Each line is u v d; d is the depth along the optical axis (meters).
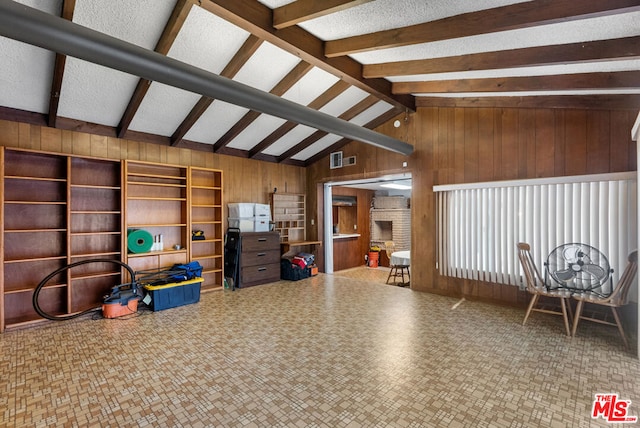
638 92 3.33
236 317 3.93
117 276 4.55
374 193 9.52
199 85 2.64
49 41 1.95
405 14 2.62
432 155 5.06
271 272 5.89
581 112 3.73
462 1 2.34
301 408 2.11
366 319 3.85
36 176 3.95
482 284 4.58
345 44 3.21
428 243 5.12
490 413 2.04
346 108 5.21
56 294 4.08
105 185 4.49
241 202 6.09
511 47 2.88
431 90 4.19
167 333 3.41
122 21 2.86
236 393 2.28
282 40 2.98
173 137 5.07
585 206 3.65
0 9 1.76
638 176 2.77
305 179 7.25
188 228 4.95
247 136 5.58
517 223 4.18
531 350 2.96
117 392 2.30
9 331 3.47
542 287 3.58
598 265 3.34
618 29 2.34
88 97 3.85
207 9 2.59
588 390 2.30
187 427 1.93
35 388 2.35
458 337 3.28
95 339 3.26
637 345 2.89
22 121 3.87
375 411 2.07
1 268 3.45
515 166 4.22
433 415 2.03
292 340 3.21
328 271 7.16
